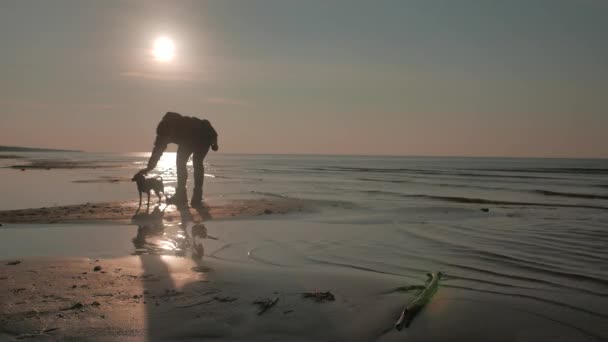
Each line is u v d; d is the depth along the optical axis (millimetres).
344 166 84500
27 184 27172
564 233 10875
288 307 5465
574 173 58156
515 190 26781
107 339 4535
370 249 9172
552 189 27891
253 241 10016
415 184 31641
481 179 40250
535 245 9453
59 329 4762
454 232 11172
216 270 7328
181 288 6219
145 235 10656
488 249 9078
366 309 5410
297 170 58656
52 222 12367
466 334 4770
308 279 6773
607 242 9695
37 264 7574
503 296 5973
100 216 13367
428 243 9789
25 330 4727
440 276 6852
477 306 5531
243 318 5102
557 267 7594
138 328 4805
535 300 5805
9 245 9398
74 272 7031
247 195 20781
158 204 16141
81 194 20719
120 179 32125
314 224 12453
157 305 5500
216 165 79688
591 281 6742
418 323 5008
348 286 6391
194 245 9578
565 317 5219
